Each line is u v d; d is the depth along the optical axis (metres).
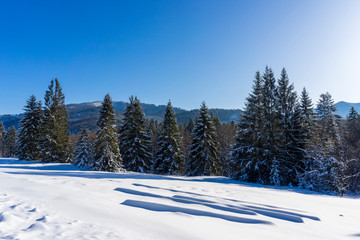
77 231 3.66
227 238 4.03
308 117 28.56
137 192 7.67
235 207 6.66
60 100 32.38
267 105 22.77
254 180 21.02
